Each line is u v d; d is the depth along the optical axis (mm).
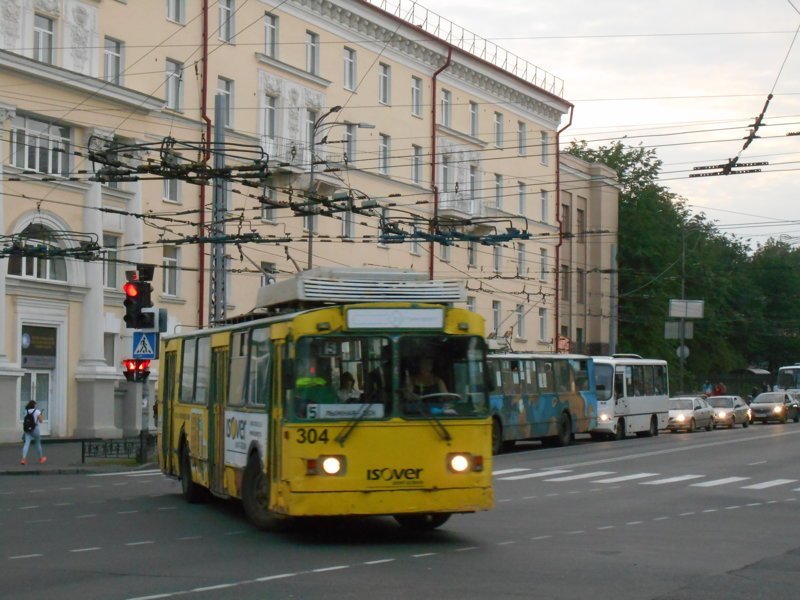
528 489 22656
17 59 34625
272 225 41344
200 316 42594
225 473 16859
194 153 41969
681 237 77562
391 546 13797
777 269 97500
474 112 57500
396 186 51406
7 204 35281
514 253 61125
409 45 52219
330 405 13547
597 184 70438
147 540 14555
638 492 21953
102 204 38812
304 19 46688
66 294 38031
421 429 13680
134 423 40688
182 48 41500
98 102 37719
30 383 37000
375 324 13844
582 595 10289
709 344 81875
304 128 46594
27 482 25469
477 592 10438
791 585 10898
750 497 20938
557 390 39000
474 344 14133
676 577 11367
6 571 11945
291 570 11820
